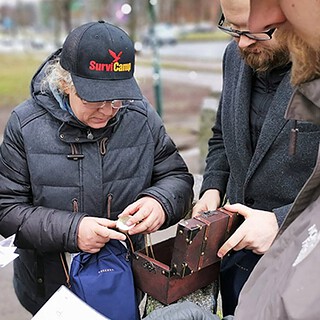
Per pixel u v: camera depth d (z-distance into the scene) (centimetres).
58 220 157
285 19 88
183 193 173
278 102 151
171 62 1659
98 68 152
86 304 143
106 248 160
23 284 184
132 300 156
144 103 179
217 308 178
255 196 163
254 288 105
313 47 87
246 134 163
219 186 186
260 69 152
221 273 168
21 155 164
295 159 149
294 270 88
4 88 1166
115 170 168
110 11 1355
